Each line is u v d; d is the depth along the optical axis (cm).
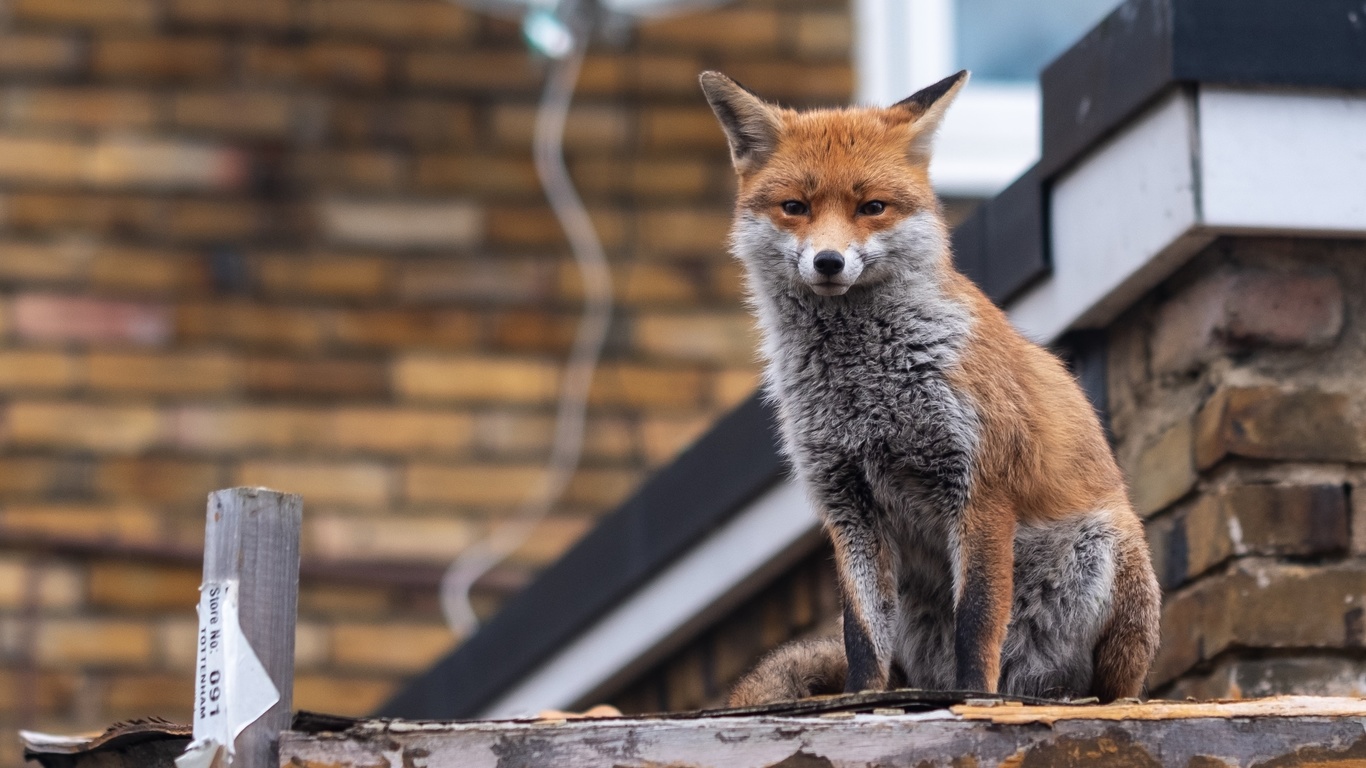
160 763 518
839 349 678
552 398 1251
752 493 831
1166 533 721
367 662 1189
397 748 456
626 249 1276
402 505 1224
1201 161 674
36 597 1176
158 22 1291
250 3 1300
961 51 1307
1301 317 690
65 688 1162
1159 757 459
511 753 458
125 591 1184
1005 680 667
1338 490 675
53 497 1200
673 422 1249
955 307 664
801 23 1305
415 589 1208
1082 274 744
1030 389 669
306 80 1293
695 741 459
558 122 1283
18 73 1271
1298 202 677
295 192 1275
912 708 466
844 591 672
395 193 1279
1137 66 700
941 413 648
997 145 1266
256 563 470
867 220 686
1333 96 689
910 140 722
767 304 717
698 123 1295
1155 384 735
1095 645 655
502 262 1270
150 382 1228
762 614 900
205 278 1252
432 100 1295
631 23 1305
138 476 1210
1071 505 656
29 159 1256
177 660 1177
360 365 1248
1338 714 465
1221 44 678
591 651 934
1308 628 661
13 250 1240
